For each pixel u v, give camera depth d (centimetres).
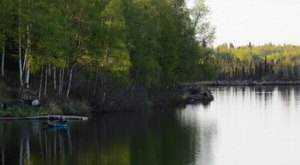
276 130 5988
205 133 5688
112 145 4766
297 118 7231
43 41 6325
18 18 6388
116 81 7350
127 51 7250
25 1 6331
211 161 4256
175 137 5341
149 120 6731
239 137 5447
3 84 6594
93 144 4784
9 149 4397
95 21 7012
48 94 6938
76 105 7075
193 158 4347
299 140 5281
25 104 6412
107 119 6681
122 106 7831
